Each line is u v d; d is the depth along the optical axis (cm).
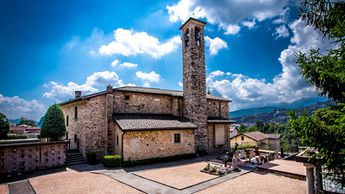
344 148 438
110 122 1750
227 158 1590
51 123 1567
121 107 1859
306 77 516
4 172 1207
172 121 1930
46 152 1412
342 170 465
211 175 1249
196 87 2119
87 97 1689
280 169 1328
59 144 1477
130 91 1891
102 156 1622
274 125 5634
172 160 1731
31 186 1043
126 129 1491
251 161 1611
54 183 1088
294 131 498
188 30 2234
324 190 782
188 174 1273
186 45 2258
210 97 2506
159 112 2108
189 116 2081
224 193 942
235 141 4094
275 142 3753
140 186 1033
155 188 1006
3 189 1002
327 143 460
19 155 1288
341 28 464
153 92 2062
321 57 501
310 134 468
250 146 2956
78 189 992
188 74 2147
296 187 1022
